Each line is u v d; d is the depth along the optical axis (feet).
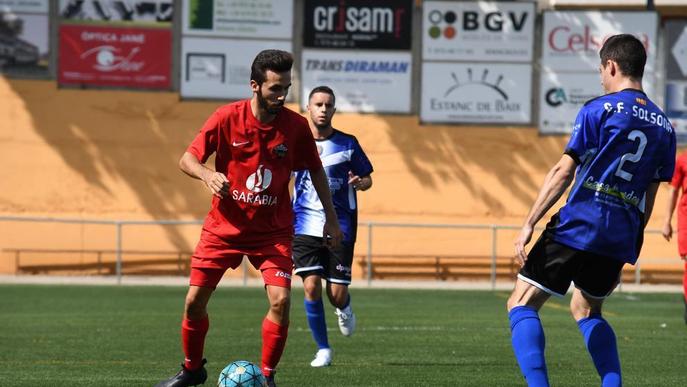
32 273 220.23
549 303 167.63
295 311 145.18
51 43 222.28
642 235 61.62
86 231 222.07
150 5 222.28
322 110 91.66
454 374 83.41
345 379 80.23
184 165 62.90
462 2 224.94
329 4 223.51
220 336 111.75
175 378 68.13
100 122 223.51
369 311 146.82
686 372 86.58
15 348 100.37
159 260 222.89
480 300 169.89
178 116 223.92
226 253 65.57
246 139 63.87
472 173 227.20
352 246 91.97
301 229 90.89
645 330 123.34
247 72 223.51
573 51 226.38
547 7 227.81
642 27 226.17
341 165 91.86
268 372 67.21
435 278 225.76
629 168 58.54
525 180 227.20
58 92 222.48
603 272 60.29
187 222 196.03
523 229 58.34
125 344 103.96
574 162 57.88
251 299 165.27
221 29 222.89
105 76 223.10
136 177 223.71
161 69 223.51
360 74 224.74
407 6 224.74
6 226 219.61
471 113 226.58
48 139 222.48
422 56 225.15
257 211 65.00
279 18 223.10
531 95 226.99
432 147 226.58
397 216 226.17
